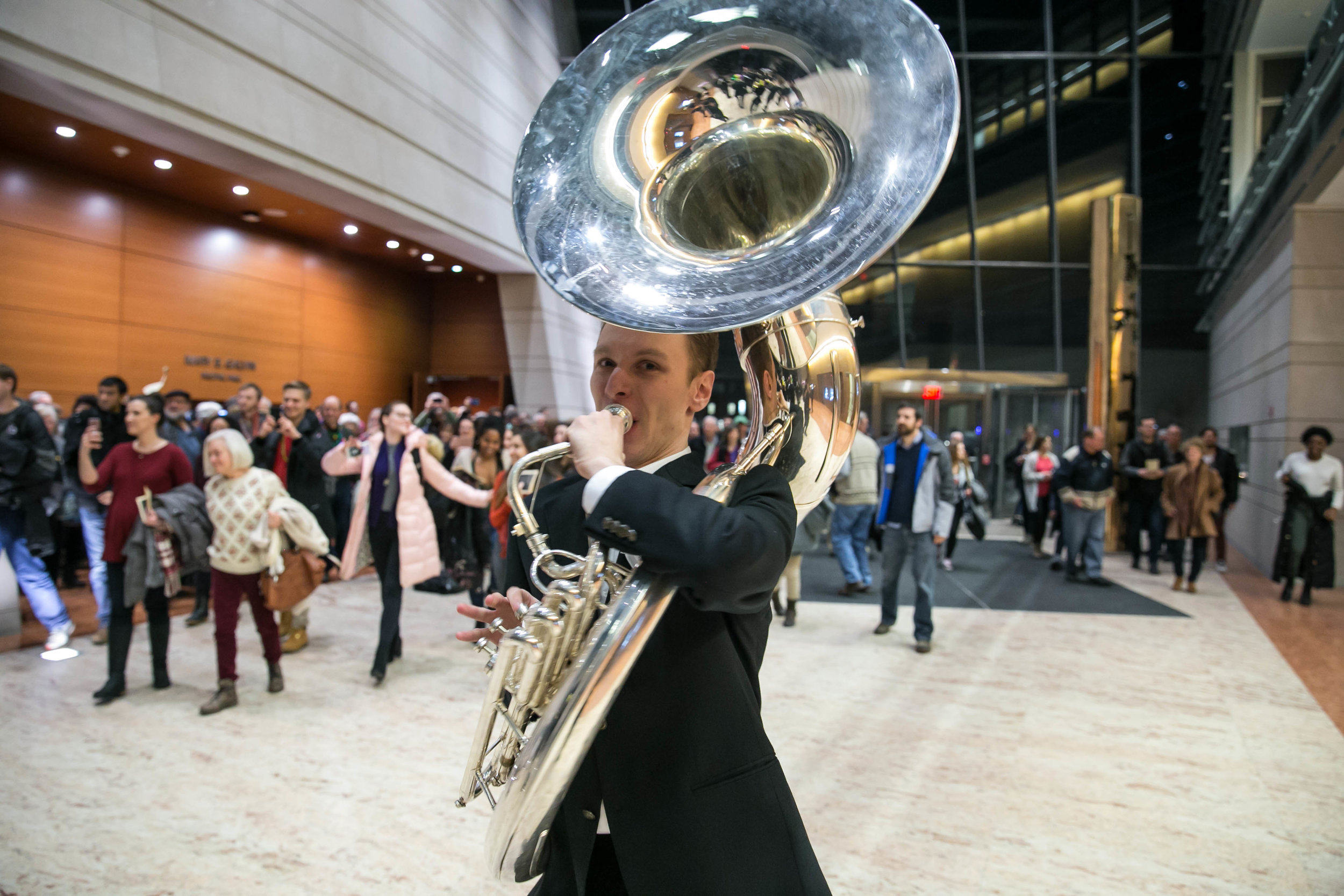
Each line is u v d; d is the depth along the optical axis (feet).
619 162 3.31
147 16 20.81
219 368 33.50
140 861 7.65
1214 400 43.93
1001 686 13.41
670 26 3.34
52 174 26.81
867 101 2.92
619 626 2.54
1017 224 49.96
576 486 3.65
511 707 2.80
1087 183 48.88
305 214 33.94
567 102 3.26
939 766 10.09
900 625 18.02
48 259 26.81
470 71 37.42
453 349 49.52
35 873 7.37
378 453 13.41
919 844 8.16
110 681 12.01
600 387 3.41
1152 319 48.91
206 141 23.50
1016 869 7.71
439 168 34.94
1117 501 32.17
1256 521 29.09
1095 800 9.20
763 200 3.55
